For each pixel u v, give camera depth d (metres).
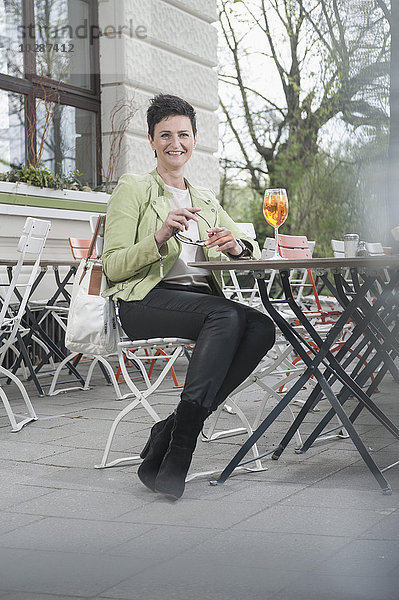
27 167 6.70
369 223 2.74
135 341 2.84
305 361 2.91
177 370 6.06
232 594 1.76
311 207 13.49
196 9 8.51
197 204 3.21
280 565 1.93
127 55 7.65
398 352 3.71
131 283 2.97
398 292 3.76
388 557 1.95
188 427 2.60
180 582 1.84
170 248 2.99
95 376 5.84
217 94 8.85
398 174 2.54
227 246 2.94
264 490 2.67
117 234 3.03
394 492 2.59
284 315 4.18
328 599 1.72
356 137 2.61
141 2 7.79
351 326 4.34
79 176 7.70
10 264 4.69
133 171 7.79
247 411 4.22
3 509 2.49
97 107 7.82
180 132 3.17
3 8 6.95
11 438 3.64
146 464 2.69
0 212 6.02
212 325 2.70
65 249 6.75
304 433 3.62
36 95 7.18
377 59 2.50
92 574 1.90
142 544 2.12
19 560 2.01
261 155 15.25
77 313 3.02
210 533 2.20
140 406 4.50
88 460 3.18
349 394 3.33
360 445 2.68
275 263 2.60
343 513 2.36
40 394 4.98
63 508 2.50
